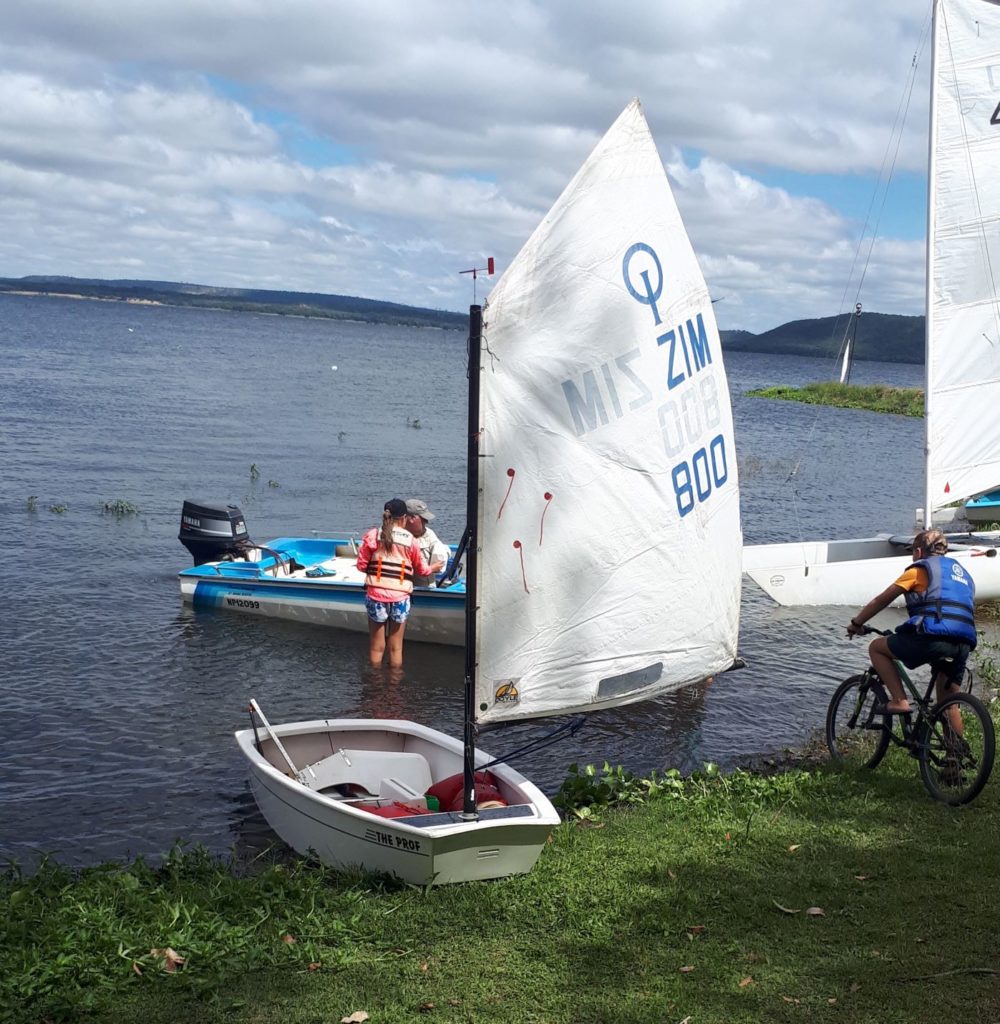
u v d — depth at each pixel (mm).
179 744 10031
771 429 48812
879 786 8016
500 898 6215
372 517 21844
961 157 15438
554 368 7090
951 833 6957
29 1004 5008
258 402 47344
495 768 7660
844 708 10258
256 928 5844
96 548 17844
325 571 15328
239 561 15297
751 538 22156
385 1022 4840
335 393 55594
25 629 13320
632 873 6488
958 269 15688
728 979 5125
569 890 6254
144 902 6117
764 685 12297
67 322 137250
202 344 105375
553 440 7113
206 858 7254
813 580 16062
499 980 5227
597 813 7883
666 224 7676
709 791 8195
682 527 7953
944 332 15797
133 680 11828
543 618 7211
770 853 6715
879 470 35312
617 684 7688
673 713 11281
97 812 8500
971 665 12445
